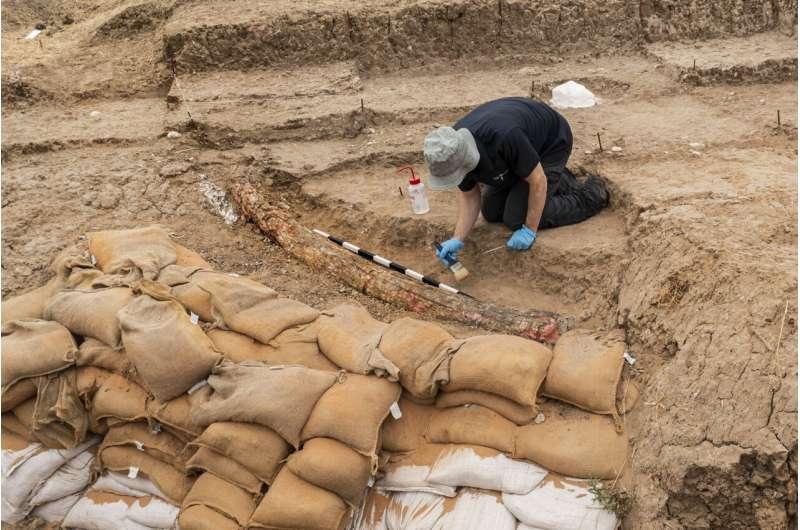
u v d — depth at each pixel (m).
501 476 3.44
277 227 5.32
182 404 3.72
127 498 3.87
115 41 8.18
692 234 3.98
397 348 3.70
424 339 3.76
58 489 3.91
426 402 3.73
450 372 3.60
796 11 7.49
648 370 3.79
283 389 3.50
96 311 3.94
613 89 6.95
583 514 3.30
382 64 7.52
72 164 5.93
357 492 3.42
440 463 3.54
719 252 3.77
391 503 3.62
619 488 3.36
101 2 9.67
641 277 4.13
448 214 5.13
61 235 5.23
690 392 3.42
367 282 4.80
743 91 6.68
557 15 7.52
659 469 3.32
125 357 3.84
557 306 4.56
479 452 3.48
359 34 7.42
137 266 4.34
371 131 6.37
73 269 4.55
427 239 5.08
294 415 3.47
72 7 9.63
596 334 4.00
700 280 3.76
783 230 3.99
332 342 3.86
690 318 3.70
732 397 3.27
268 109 6.52
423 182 5.64
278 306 4.10
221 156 6.02
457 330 4.34
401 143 6.07
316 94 6.79
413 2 7.54
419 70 7.52
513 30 7.54
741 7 7.59
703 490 3.19
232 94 6.81
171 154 6.06
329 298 4.80
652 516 3.26
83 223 5.35
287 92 6.81
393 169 5.89
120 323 3.81
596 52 7.66
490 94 6.77
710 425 3.26
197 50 7.29
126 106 7.07
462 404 3.66
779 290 3.43
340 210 5.45
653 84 6.87
